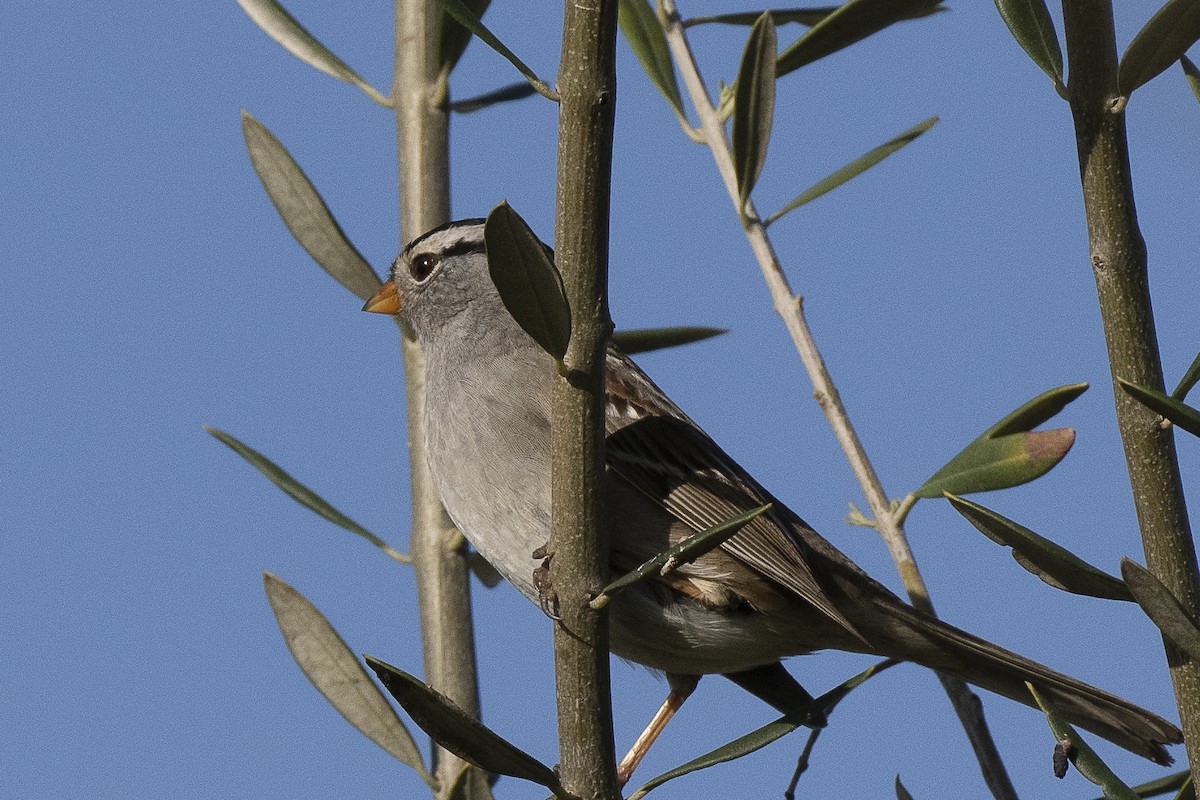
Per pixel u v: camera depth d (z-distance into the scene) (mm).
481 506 6996
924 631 6953
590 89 4070
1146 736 6492
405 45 7230
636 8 7215
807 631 7207
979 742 5629
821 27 6043
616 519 7078
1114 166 4254
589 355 4266
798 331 6488
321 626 6258
